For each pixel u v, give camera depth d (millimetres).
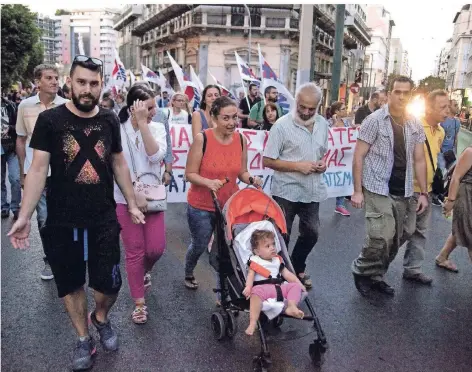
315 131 4332
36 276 4695
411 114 4473
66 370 3145
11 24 30812
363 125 4371
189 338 3604
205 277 4840
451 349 3584
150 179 3789
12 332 3600
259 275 3316
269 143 4312
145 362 3262
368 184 4375
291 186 4289
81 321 3182
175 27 40250
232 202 3645
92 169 2996
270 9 33938
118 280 3217
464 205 4543
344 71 48750
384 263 4484
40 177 2918
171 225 6680
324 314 4078
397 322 3992
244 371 3195
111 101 10477
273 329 3270
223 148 3969
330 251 5820
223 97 3885
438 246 6215
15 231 2855
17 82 33000
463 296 4609
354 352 3480
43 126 2895
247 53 35219
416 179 4676
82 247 3070
